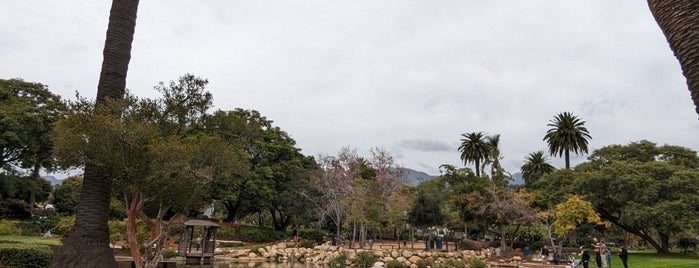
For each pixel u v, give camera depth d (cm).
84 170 1297
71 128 1180
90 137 1152
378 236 5391
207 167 1270
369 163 4284
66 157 1205
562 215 3042
